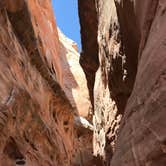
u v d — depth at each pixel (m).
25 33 13.47
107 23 11.95
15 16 12.89
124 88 11.38
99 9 13.53
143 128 3.99
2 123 9.00
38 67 14.77
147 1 5.94
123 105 12.02
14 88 10.41
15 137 10.16
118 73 11.27
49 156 13.36
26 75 12.71
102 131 14.92
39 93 13.94
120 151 4.49
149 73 4.39
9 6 12.42
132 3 8.65
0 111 9.05
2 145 9.21
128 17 9.51
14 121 10.04
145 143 3.83
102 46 12.99
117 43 10.97
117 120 12.68
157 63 4.27
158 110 3.81
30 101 11.56
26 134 11.23
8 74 10.50
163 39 4.40
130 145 4.21
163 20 4.68
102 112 14.80
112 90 12.08
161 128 3.63
